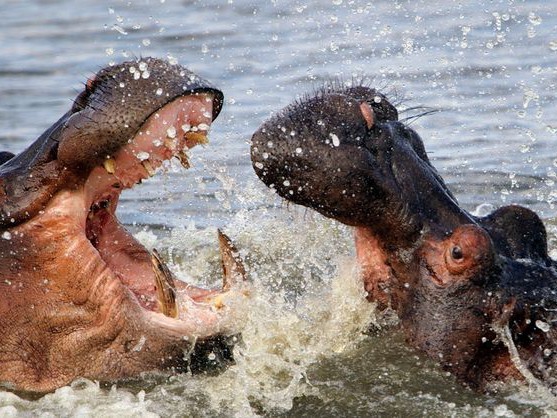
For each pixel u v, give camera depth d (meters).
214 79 62.88
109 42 76.06
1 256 26.53
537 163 46.62
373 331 28.94
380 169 26.75
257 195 39.12
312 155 26.22
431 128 51.88
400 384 27.50
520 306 26.38
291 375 28.23
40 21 86.06
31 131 55.81
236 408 26.70
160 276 26.81
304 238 33.72
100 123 25.64
